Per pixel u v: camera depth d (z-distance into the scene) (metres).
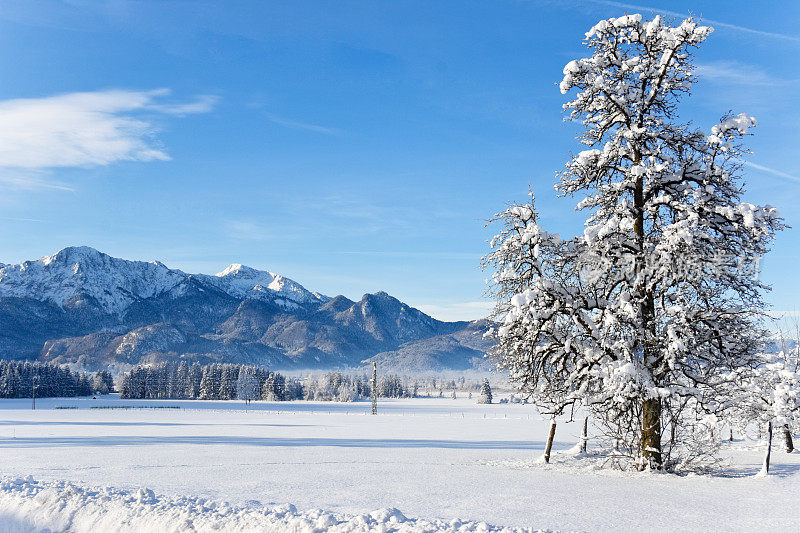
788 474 17.80
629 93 18.80
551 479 16.92
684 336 16.52
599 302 18.11
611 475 17.62
